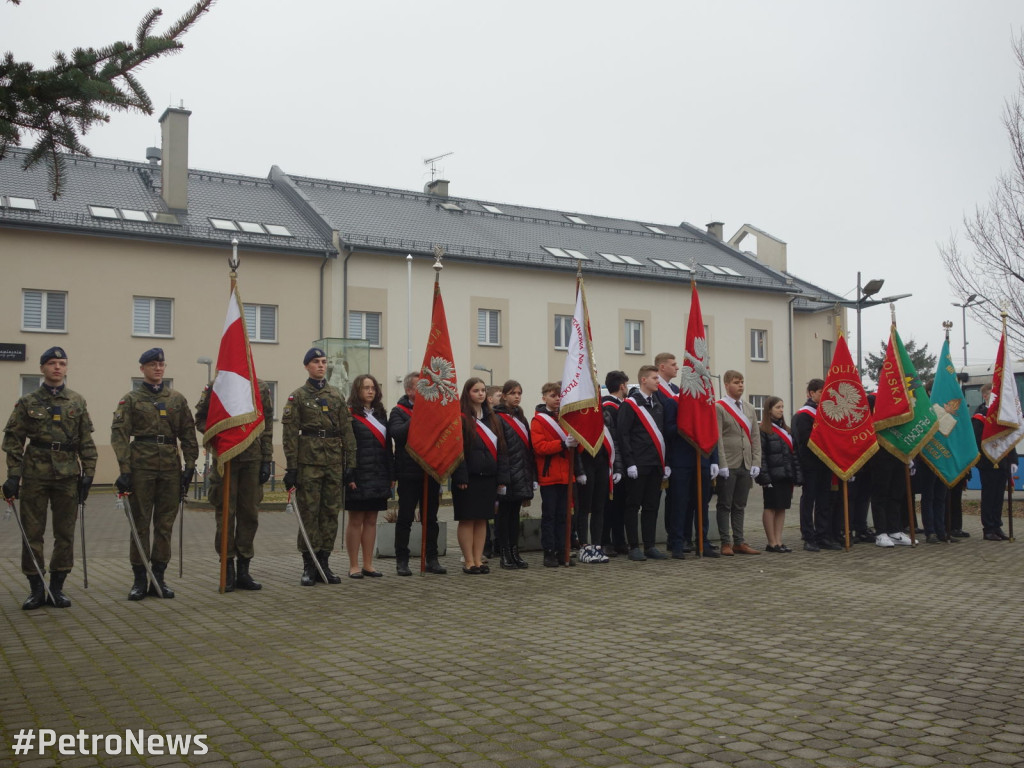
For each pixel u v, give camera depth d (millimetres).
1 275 27719
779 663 6488
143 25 5383
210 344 30672
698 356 11953
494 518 12070
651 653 6793
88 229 28531
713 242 47406
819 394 13023
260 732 5031
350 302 33125
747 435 12477
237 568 9891
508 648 6973
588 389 11250
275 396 31734
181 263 30297
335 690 5844
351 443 10352
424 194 41406
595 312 38406
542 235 40469
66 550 8922
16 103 5121
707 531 13227
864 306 24641
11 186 29344
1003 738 4891
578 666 6418
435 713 5348
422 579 10492
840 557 12195
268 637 7418
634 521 11930
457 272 35281
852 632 7520
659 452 11844
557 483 11414
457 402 10688
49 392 8961
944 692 5758
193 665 6500
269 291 31750
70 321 28547
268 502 21828
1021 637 7336
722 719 5207
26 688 5918
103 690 5871
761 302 43344
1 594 9641
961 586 9836
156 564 9375
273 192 36781
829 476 12945
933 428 13250
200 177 35844
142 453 9258
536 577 10539
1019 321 22438
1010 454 14320
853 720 5188
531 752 4688
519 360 36531
